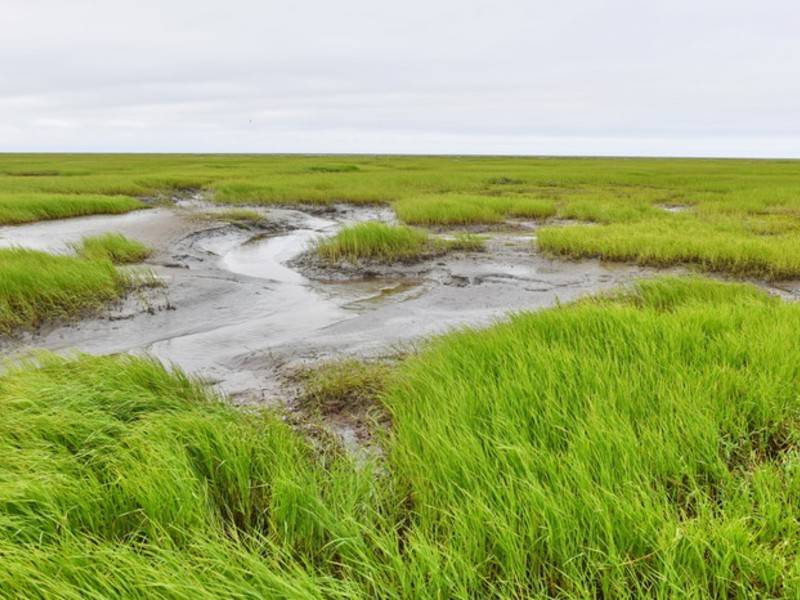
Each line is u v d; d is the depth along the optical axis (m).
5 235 17.59
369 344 8.41
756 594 2.60
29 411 4.62
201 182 36.34
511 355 5.39
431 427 4.07
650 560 2.80
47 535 3.12
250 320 10.05
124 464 3.72
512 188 35.69
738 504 3.12
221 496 3.69
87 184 31.53
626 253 14.50
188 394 5.50
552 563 2.89
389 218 24.03
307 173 48.00
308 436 5.09
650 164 87.56
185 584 2.55
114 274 11.40
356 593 2.62
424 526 3.18
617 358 5.21
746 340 5.50
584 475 3.24
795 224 18.59
